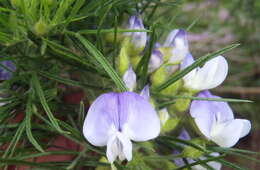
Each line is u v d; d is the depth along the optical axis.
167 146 0.14
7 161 0.11
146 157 0.12
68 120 0.13
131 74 0.12
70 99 0.16
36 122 0.13
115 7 0.13
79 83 0.12
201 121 0.12
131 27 0.13
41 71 0.12
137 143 0.12
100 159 0.12
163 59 0.13
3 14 0.11
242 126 0.12
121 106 0.11
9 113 0.12
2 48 0.12
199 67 0.13
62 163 0.12
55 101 0.12
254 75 0.28
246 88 0.26
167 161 0.13
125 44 0.12
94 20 0.13
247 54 0.28
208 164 0.13
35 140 0.11
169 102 0.13
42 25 0.11
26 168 0.13
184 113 0.13
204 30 0.27
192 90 0.13
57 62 0.12
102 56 0.11
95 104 0.11
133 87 0.12
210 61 0.13
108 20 0.13
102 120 0.11
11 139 0.12
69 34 0.12
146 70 0.12
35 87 0.12
